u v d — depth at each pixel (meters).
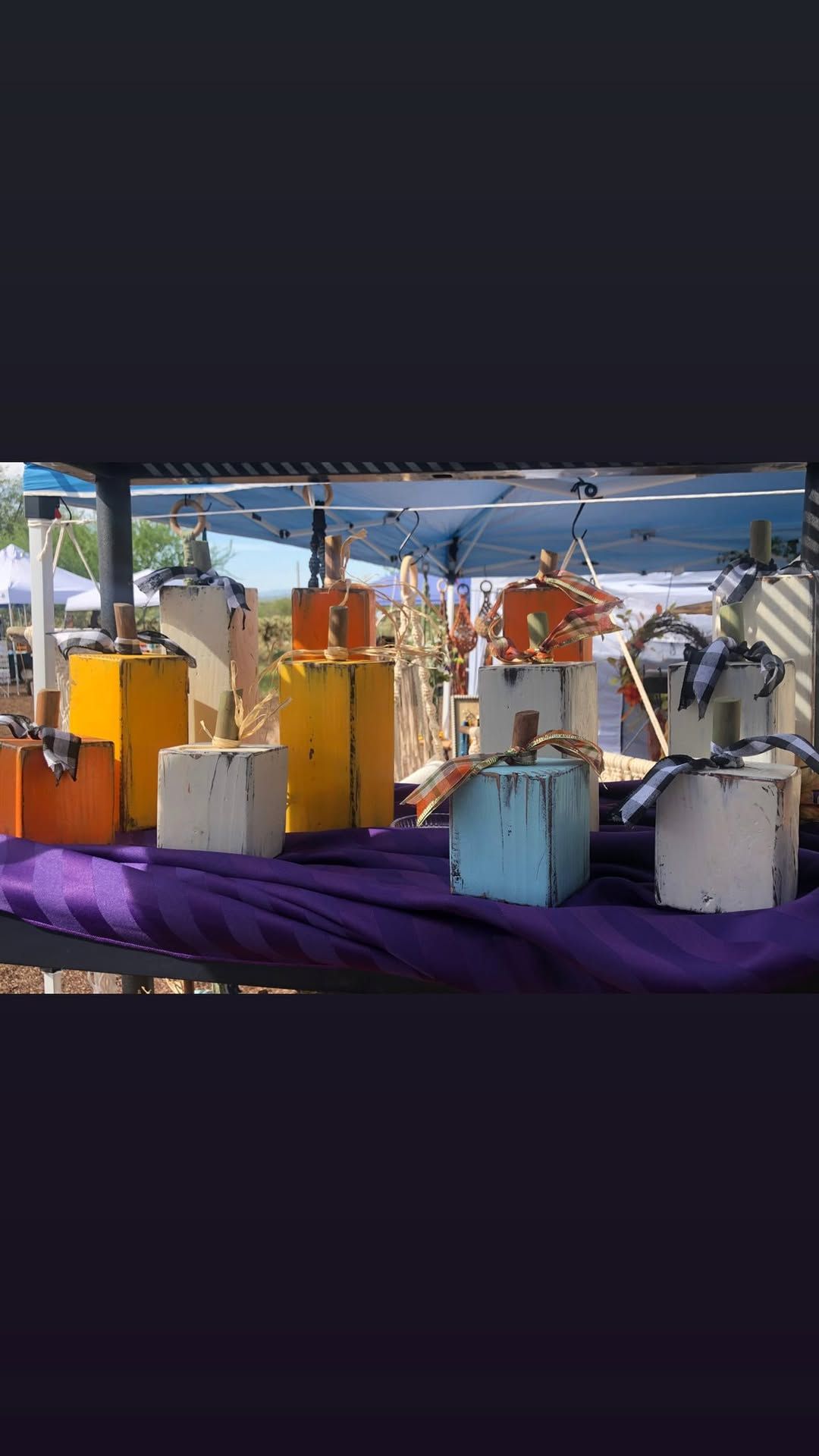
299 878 0.94
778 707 1.07
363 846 1.10
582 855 0.95
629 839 1.07
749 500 3.24
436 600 4.21
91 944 0.99
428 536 3.79
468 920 0.87
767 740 0.90
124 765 1.16
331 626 1.18
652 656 3.91
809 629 1.15
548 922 0.83
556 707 1.06
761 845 0.86
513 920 0.84
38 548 2.07
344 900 0.91
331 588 1.26
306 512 3.05
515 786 0.88
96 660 1.18
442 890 0.93
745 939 0.82
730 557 3.64
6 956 1.01
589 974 0.83
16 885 0.99
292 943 0.90
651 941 0.82
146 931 0.95
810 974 0.79
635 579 4.39
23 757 1.07
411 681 2.81
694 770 0.89
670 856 0.90
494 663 1.21
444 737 2.66
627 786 1.33
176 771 1.02
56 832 1.09
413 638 2.54
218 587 1.27
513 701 1.06
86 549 9.58
